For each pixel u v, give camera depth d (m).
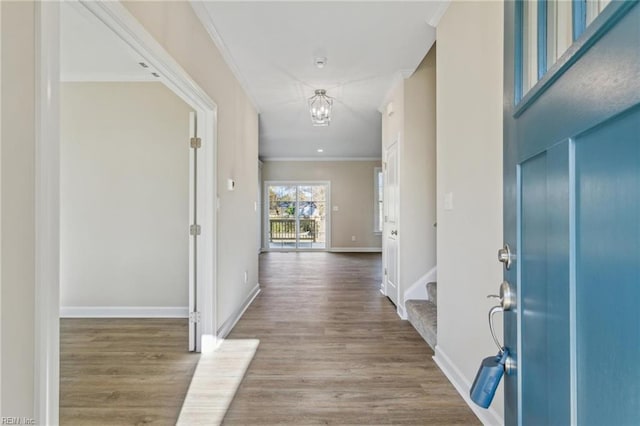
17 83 1.01
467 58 2.08
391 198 4.35
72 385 2.26
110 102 3.74
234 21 2.67
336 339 3.06
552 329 0.73
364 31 2.83
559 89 0.69
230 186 3.41
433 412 1.95
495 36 1.74
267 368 2.49
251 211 4.55
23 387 1.04
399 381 2.30
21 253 1.03
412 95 3.68
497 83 1.72
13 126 1.00
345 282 5.59
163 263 3.74
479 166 1.92
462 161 2.16
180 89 2.36
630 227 0.50
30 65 1.05
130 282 3.74
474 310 1.98
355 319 3.64
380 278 5.92
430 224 3.69
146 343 2.97
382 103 4.65
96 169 3.73
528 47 0.93
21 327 1.03
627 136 0.50
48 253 1.10
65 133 3.72
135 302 3.73
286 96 4.39
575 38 0.67
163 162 3.74
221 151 3.09
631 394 0.50
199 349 2.79
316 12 2.55
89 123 3.73
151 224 3.75
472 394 1.00
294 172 10.01
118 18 1.51
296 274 6.31
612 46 0.52
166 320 3.62
